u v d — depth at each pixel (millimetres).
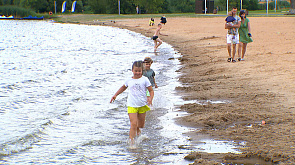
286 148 5410
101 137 6660
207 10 75938
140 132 6719
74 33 40531
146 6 105625
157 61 17391
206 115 7617
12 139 6484
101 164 5352
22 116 8078
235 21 14180
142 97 6422
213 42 23875
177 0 121812
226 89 10031
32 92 10688
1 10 92438
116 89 11047
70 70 14844
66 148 6070
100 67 15641
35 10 106500
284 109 7594
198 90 10258
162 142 6254
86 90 10945
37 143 6324
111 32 40969
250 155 5254
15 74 13883
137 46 25328
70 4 115000
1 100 9625
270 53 15883
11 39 33094
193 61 16469
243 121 7105
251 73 11938
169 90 10508
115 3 106375
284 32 25672
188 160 5402
